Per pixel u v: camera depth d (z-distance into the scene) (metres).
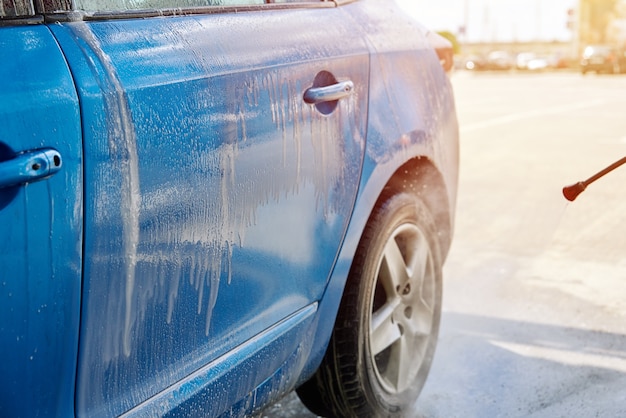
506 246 4.86
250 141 1.81
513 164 7.91
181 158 1.61
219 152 1.71
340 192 2.16
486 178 7.19
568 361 3.14
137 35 1.63
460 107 15.27
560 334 3.42
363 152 2.26
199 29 1.79
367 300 2.34
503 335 3.41
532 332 3.45
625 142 9.38
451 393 2.86
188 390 1.69
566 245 4.84
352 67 2.24
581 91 20.19
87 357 1.45
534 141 9.69
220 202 1.72
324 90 2.07
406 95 2.53
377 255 2.39
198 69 1.70
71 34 1.50
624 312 3.66
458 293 3.97
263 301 1.91
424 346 2.71
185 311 1.66
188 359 1.69
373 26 2.50
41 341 1.36
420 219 2.64
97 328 1.46
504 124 11.80
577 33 46.53
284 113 1.93
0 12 1.41
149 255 1.55
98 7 1.61
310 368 2.18
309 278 2.07
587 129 10.88
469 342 3.33
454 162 2.91
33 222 1.33
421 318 2.70
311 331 2.12
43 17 1.48
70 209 1.38
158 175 1.56
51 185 1.35
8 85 1.34
